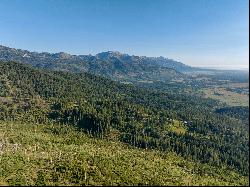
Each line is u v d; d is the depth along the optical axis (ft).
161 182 649.20
